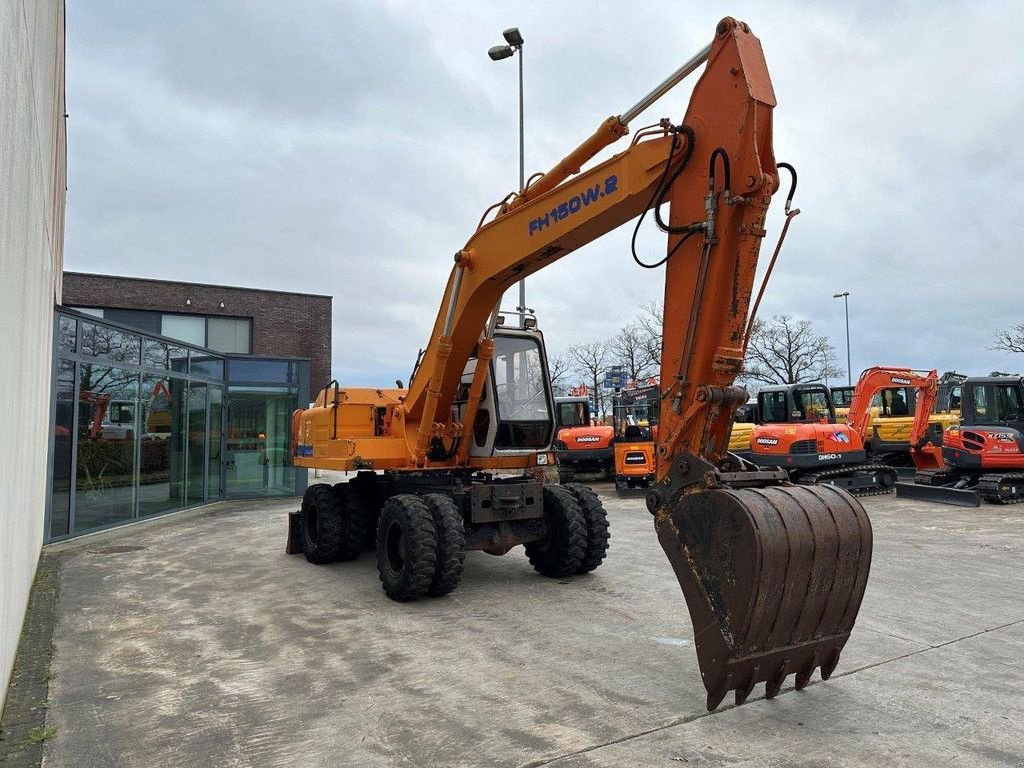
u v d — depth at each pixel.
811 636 3.81
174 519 12.67
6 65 3.24
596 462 19.42
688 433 4.12
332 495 8.32
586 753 3.44
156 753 3.53
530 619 5.83
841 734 3.62
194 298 24.06
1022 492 13.45
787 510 3.68
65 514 10.06
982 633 5.36
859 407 15.72
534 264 6.23
